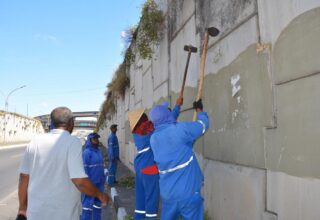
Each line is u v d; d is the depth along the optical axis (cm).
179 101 559
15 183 1300
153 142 423
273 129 384
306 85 326
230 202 494
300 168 333
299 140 336
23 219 360
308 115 323
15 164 1975
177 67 790
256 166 421
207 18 595
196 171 412
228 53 504
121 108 2036
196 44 648
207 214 579
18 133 5581
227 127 505
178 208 406
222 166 524
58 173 342
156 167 536
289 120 353
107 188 1132
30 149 357
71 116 374
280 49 370
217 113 543
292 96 348
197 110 477
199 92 489
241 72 461
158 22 952
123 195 941
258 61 415
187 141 410
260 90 410
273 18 385
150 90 1147
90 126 8644
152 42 1005
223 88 520
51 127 373
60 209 338
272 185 385
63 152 345
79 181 340
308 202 321
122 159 1928
